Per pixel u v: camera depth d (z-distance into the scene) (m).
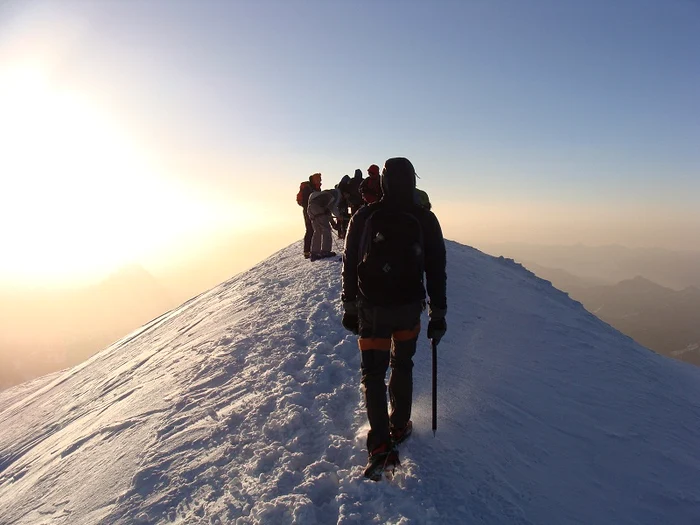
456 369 5.13
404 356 3.21
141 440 4.41
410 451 3.34
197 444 3.95
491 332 6.55
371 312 3.07
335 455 3.41
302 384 4.61
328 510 2.87
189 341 7.99
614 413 4.73
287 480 3.18
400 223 3.00
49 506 3.98
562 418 4.45
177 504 3.23
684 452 4.20
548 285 10.48
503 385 4.87
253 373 5.19
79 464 4.61
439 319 3.15
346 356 5.24
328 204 11.49
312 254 11.73
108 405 6.39
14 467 5.86
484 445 3.64
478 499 2.97
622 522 3.18
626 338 8.20
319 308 7.12
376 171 8.93
